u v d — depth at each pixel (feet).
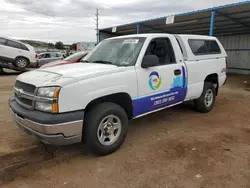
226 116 17.28
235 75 52.80
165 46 13.92
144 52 12.23
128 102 11.61
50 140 9.13
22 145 11.90
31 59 48.11
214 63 17.58
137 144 12.10
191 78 15.30
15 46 45.83
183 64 14.58
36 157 10.73
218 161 10.22
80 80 9.46
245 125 15.17
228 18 39.81
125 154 10.98
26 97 9.71
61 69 11.00
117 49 13.28
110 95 10.83
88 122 10.04
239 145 11.91
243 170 9.48
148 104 12.50
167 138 12.89
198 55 16.01
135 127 14.75
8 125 14.87
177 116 17.13
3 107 19.56
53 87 8.93
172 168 9.66
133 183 8.64
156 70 12.64
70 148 11.69
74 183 8.70
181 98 14.88
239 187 8.34
